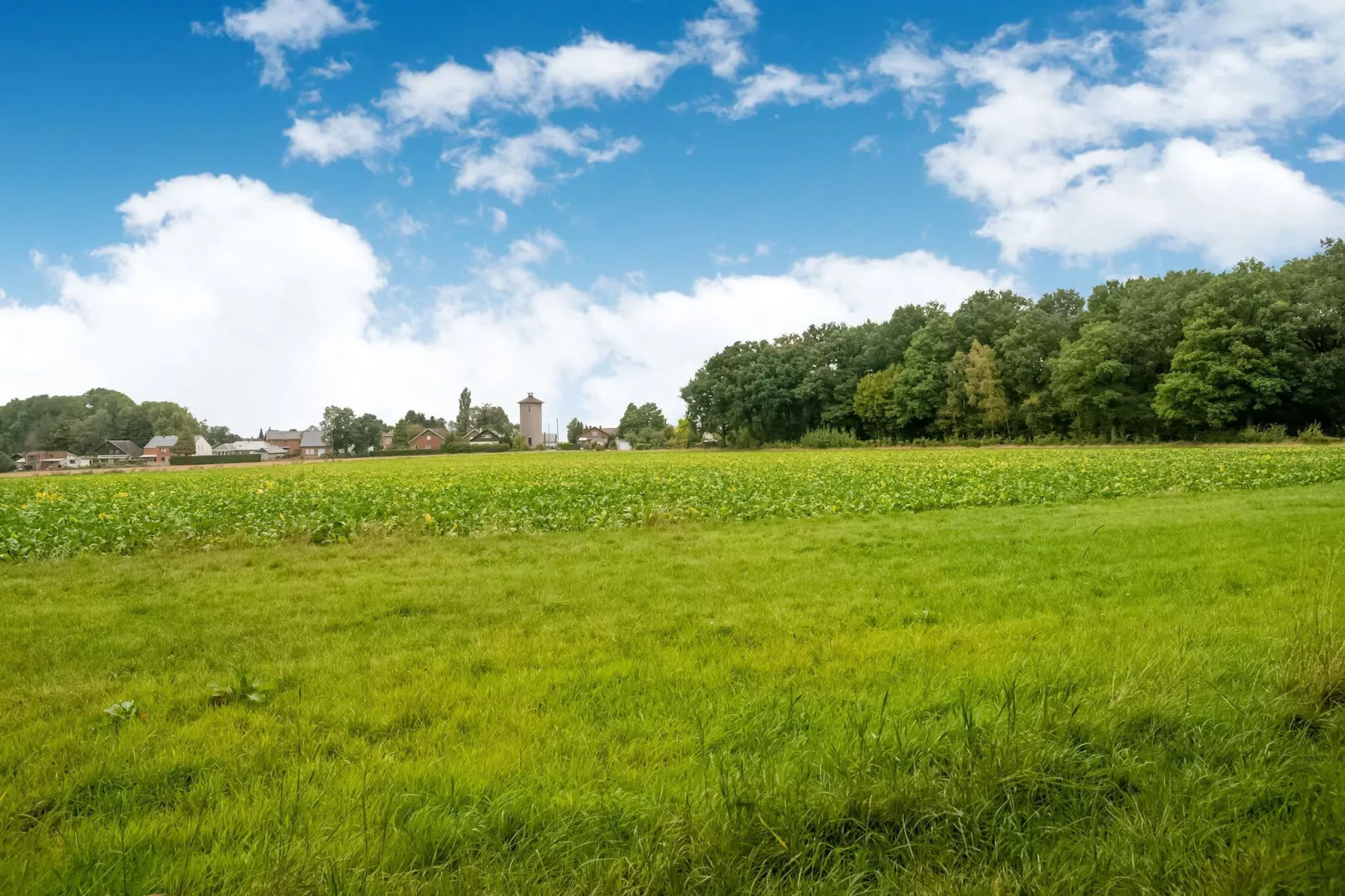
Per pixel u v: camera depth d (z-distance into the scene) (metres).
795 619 5.84
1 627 6.01
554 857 2.57
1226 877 2.33
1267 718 3.49
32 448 134.38
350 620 6.15
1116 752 3.19
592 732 3.67
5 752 3.52
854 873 2.45
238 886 2.38
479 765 3.28
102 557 9.78
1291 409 49.75
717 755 3.35
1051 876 2.42
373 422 123.50
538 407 160.12
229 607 6.68
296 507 14.84
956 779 2.89
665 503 14.50
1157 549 8.45
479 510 13.74
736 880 2.40
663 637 5.48
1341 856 2.38
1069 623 5.48
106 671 4.87
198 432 156.62
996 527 10.96
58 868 2.48
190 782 3.26
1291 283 51.12
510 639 5.47
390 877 2.39
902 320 80.75
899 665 4.55
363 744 3.56
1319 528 9.68
